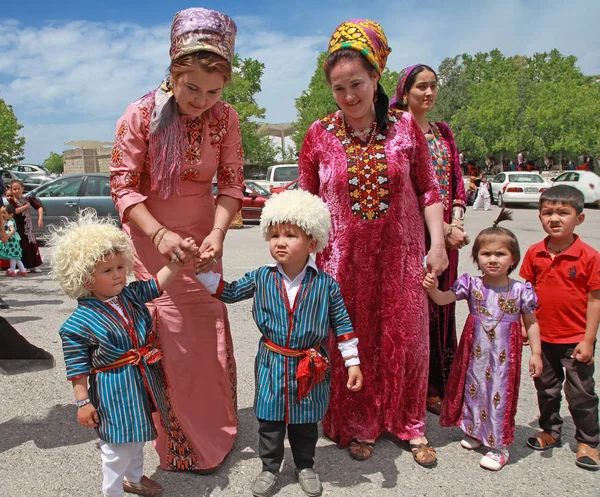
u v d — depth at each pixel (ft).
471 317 9.66
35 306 21.54
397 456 9.59
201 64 7.38
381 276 9.27
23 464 9.30
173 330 8.86
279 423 8.43
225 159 9.16
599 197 62.64
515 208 69.77
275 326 8.24
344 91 8.61
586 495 8.36
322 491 8.43
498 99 115.55
